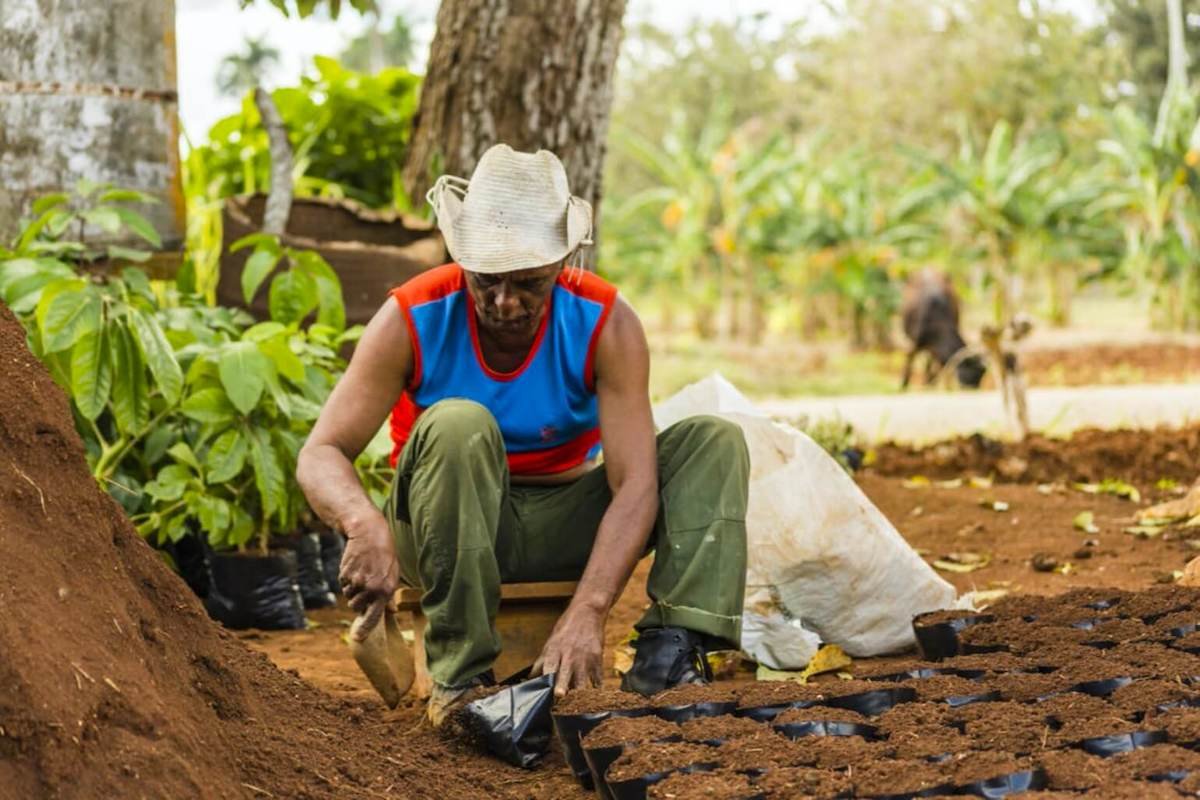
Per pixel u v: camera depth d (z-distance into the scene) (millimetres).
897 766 2506
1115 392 10695
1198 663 3139
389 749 2953
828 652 3867
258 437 4543
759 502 4031
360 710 3311
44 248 4625
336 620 4832
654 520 3283
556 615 3467
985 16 25797
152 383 4668
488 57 6406
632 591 4859
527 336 3264
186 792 2318
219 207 6066
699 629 3219
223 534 4641
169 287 5641
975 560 5129
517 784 2963
